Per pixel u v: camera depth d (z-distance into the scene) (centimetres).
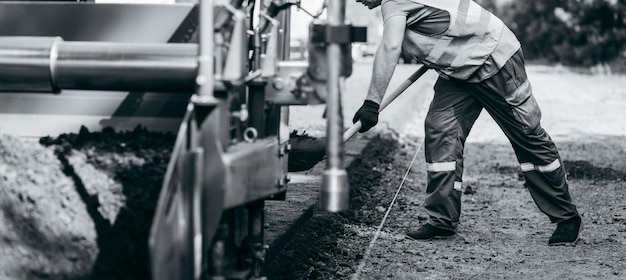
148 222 345
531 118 619
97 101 397
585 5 3834
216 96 329
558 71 3541
